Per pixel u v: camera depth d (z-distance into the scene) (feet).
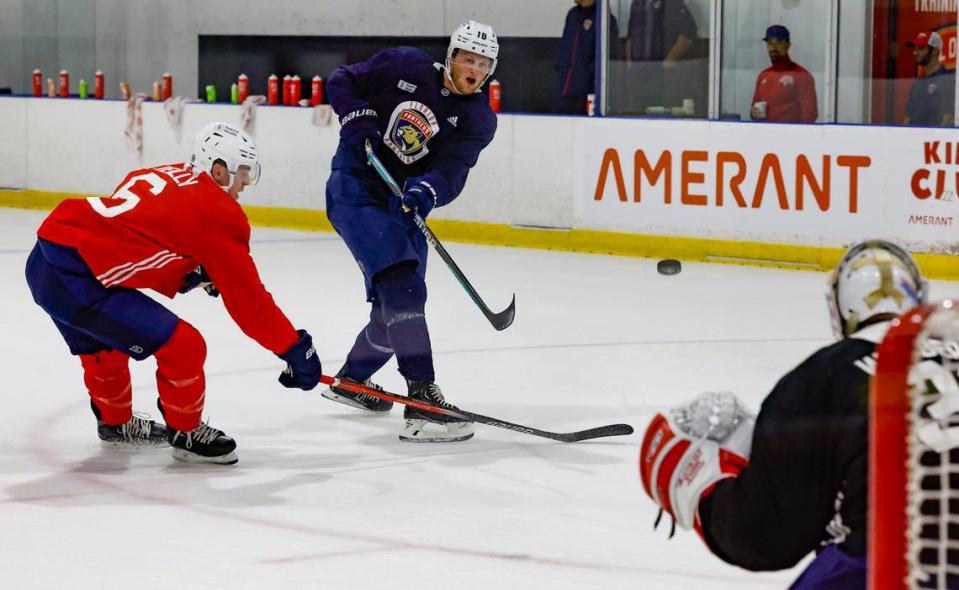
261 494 34.24
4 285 71.72
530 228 87.56
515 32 105.19
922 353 15.53
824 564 16.37
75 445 39.24
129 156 103.71
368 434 41.24
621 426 39.50
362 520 32.01
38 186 108.27
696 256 81.35
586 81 88.22
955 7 74.59
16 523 31.53
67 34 120.78
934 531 14.96
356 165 42.88
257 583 27.43
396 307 40.98
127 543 30.07
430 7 108.88
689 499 16.53
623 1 84.12
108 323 34.35
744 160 79.10
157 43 120.57
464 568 28.45
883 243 17.29
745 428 16.72
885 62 77.15
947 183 72.95
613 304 66.39
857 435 15.66
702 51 82.38
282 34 115.55
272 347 35.19
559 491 34.71
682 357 53.57
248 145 35.09
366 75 42.50
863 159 75.20
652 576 27.91
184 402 36.19
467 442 40.22
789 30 81.51
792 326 60.39
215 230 33.73
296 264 80.38
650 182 82.64
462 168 42.65
